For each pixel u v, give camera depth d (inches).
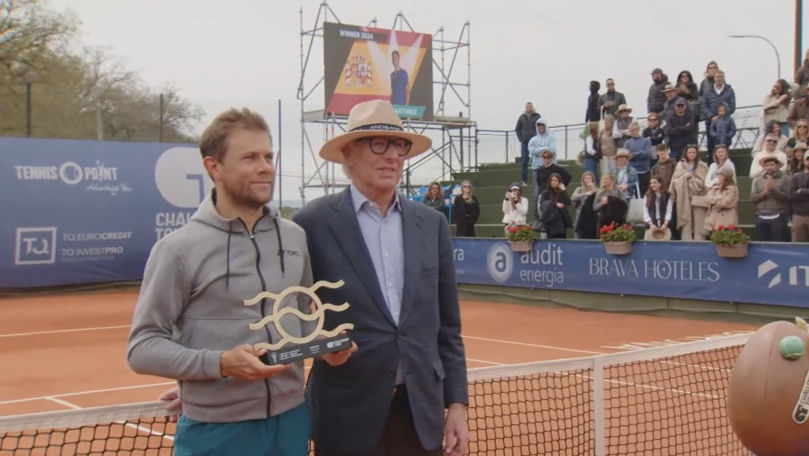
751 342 146.5
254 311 110.0
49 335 534.3
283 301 112.2
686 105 701.9
